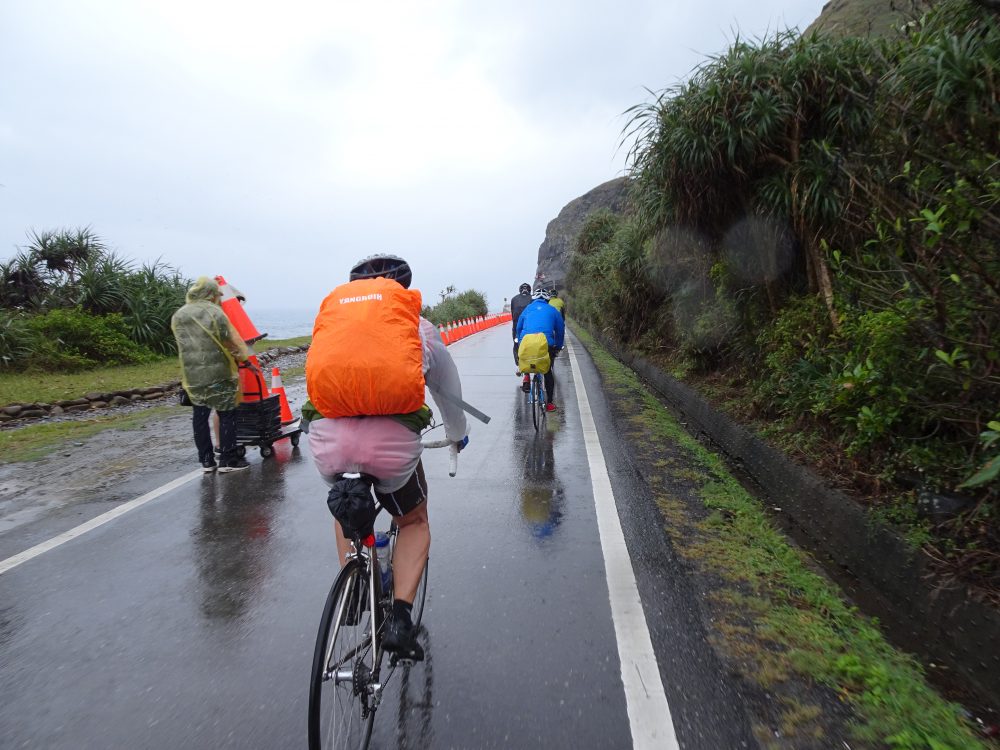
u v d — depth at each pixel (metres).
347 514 2.16
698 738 2.34
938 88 3.71
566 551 4.04
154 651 3.03
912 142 3.96
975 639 2.70
